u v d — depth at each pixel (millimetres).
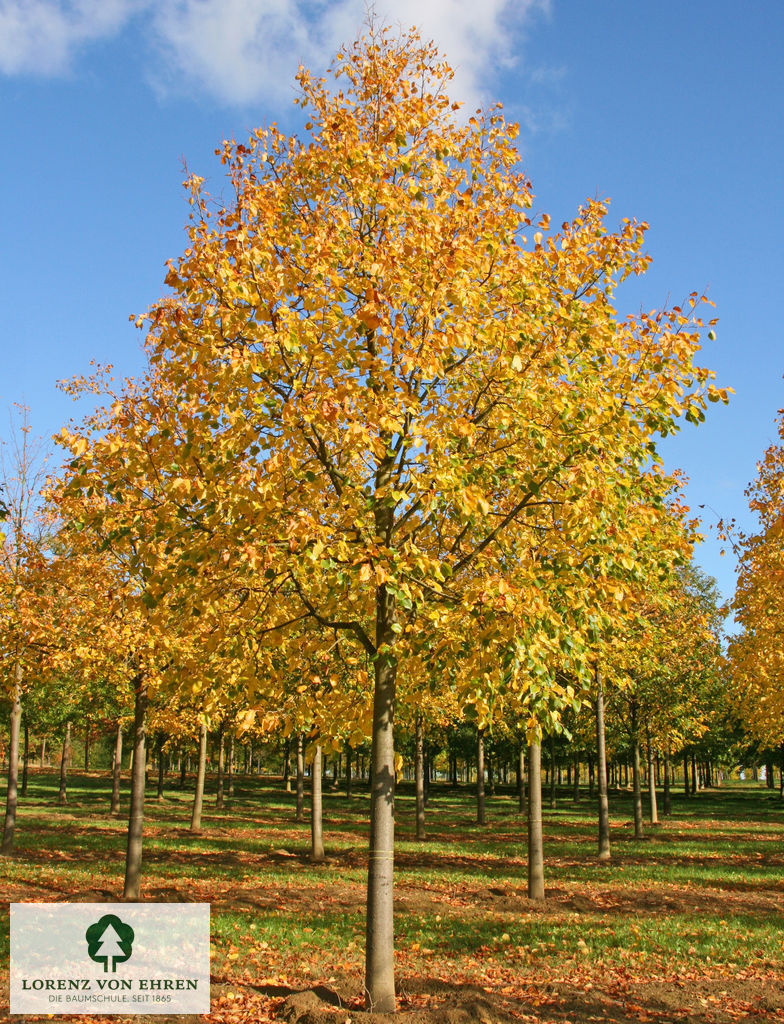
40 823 22969
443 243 6492
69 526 6812
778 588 13242
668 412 6945
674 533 8258
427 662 6750
